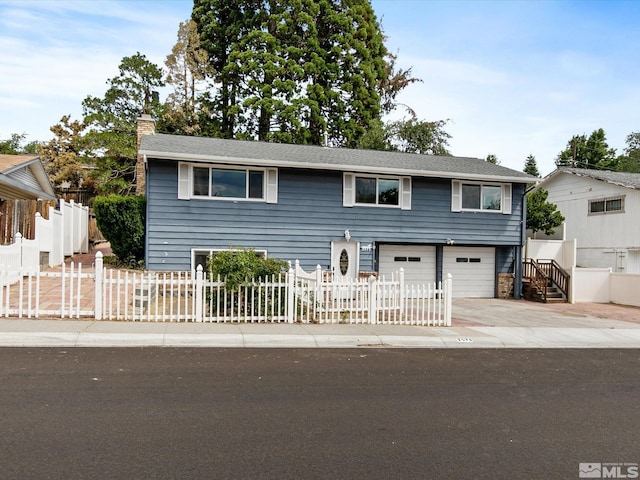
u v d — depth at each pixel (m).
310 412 5.68
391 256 20.16
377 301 12.34
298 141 30.11
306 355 8.89
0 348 8.33
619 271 25.27
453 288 20.98
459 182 20.17
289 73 30.34
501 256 21.47
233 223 17.42
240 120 32.81
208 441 4.71
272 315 11.45
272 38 30.25
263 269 11.78
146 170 16.92
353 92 32.16
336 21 31.61
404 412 5.83
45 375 6.73
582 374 8.38
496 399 6.58
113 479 3.87
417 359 8.99
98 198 18.19
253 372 7.43
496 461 4.55
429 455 4.61
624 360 9.89
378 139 31.84
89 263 19.34
